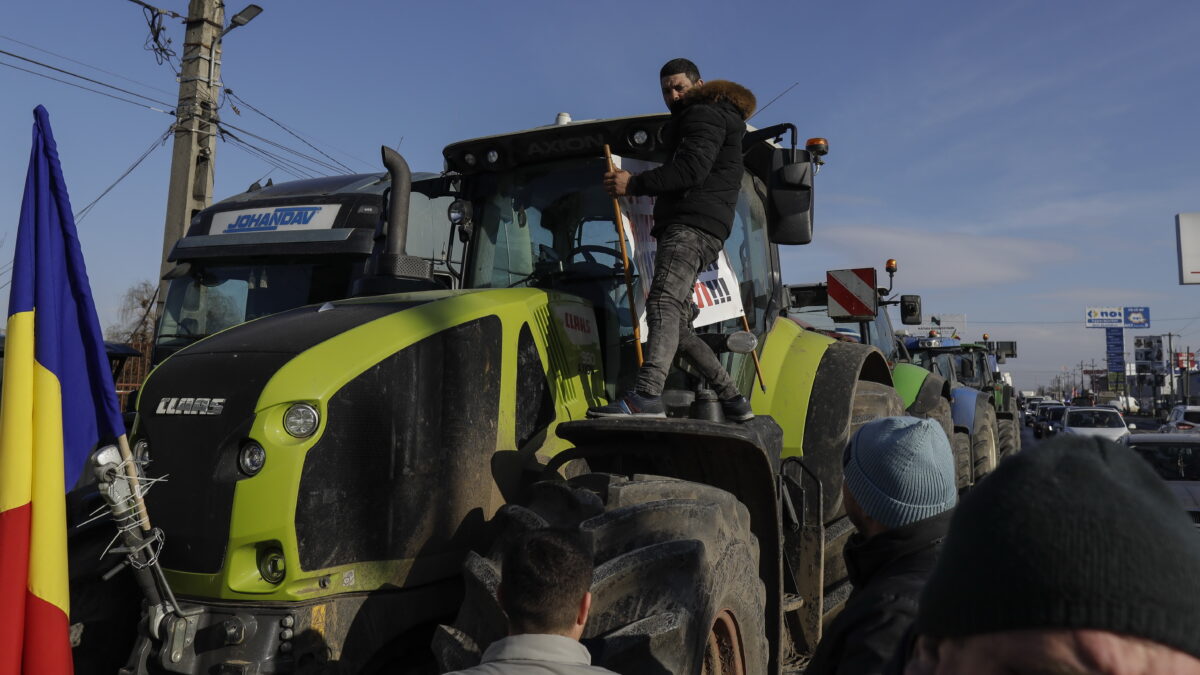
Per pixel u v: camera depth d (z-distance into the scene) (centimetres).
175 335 1087
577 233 453
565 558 204
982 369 1911
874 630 165
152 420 319
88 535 351
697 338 381
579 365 405
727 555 295
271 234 1052
